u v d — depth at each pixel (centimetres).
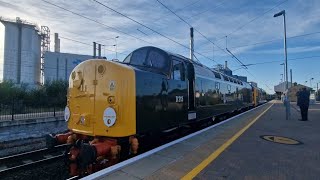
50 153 1130
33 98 2705
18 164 982
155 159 645
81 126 761
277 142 884
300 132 1097
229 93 1820
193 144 812
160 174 554
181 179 529
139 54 980
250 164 631
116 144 695
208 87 1335
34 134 1573
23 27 5247
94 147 651
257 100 3803
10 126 1438
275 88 5241
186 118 1029
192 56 2152
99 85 736
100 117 720
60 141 795
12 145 1425
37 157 1070
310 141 906
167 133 972
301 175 557
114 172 553
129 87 707
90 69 763
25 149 1316
